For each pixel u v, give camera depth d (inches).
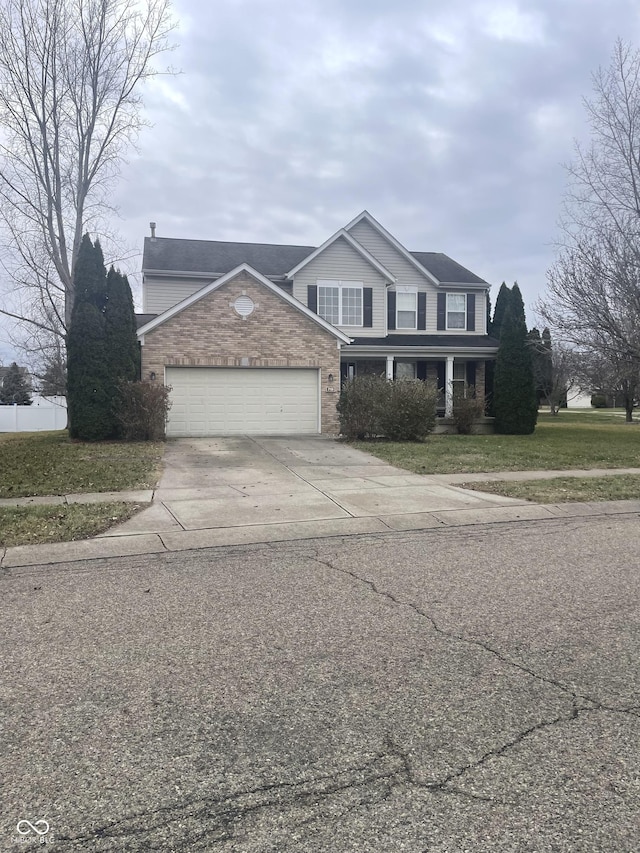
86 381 655.1
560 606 191.5
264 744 116.0
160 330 697.0
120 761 110.7
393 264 981.2
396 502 356.5
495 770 108.0
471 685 139.7
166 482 412.5
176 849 89.2
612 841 91.0
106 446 607.8
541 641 164.7
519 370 880.9
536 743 116.4
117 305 670.5
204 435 716.0
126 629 172.7
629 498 380.5
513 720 124.7
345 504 349.7
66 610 187.8
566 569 233.0
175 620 179.6
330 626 175.0
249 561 243.9
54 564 239.1
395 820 95.2
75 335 661.3
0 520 296.5
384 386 681.6
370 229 974.4
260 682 141.3
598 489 404.5
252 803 99.3
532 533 294.0
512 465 507.5
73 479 414.3
